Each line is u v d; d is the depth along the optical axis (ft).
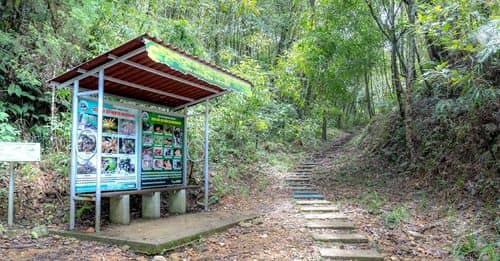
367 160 34.35
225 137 35.24
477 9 16.47
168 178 20.49
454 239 15.29
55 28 23.43
